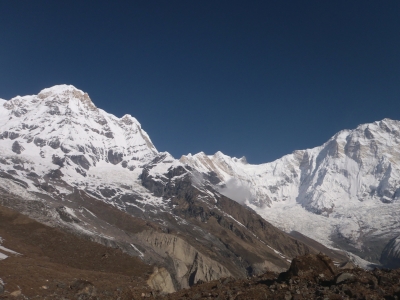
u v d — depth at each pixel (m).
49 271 58.09
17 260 63.03
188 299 40.78
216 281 48.84
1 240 86.31
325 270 41.91
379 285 37.25
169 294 46.38
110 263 88.25
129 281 64.31
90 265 85.94
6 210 114.06
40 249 92.44
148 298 48.47
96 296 49.28
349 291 35.47
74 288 50.94
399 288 35.34
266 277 48.09
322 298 34.59
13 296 45.53
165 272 88.31
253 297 37.53
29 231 102.25
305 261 42.59
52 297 47.38
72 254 91.44
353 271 42.72
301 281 40.31
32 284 50.12
